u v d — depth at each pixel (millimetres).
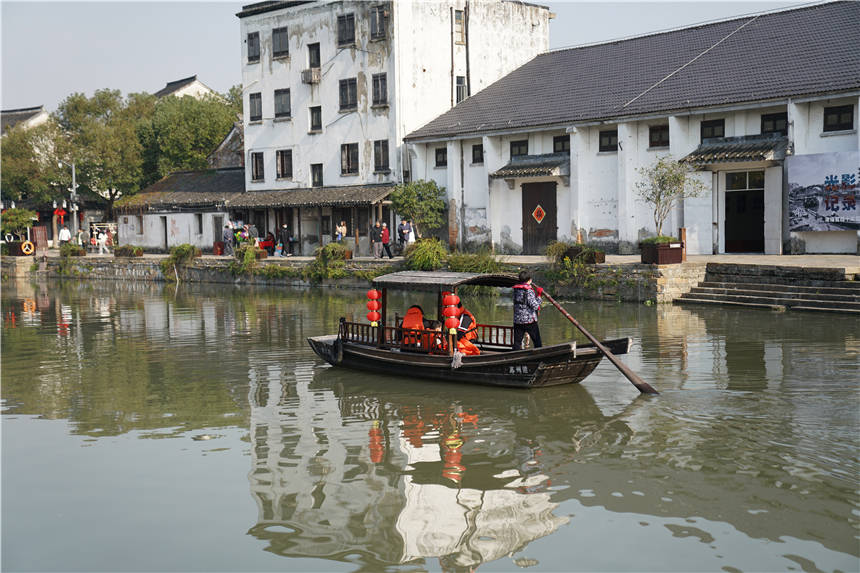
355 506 7922
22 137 51312
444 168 34000
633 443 9438
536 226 31141
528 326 12836
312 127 38594
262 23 39875
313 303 25828
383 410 11398
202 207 42812
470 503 7902
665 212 24875
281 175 40094
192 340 18438
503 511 7684
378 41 35156
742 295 20625
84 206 56594
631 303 21984
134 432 10594
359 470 8914
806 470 8375
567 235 30250
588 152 29156
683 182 24094
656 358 13992
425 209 32750
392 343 14070
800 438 9359
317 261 31797
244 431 10531
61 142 51094
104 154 51406
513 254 31906
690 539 6949
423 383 13070
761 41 27703
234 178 44688
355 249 36531
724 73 26719
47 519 7781
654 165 27234
